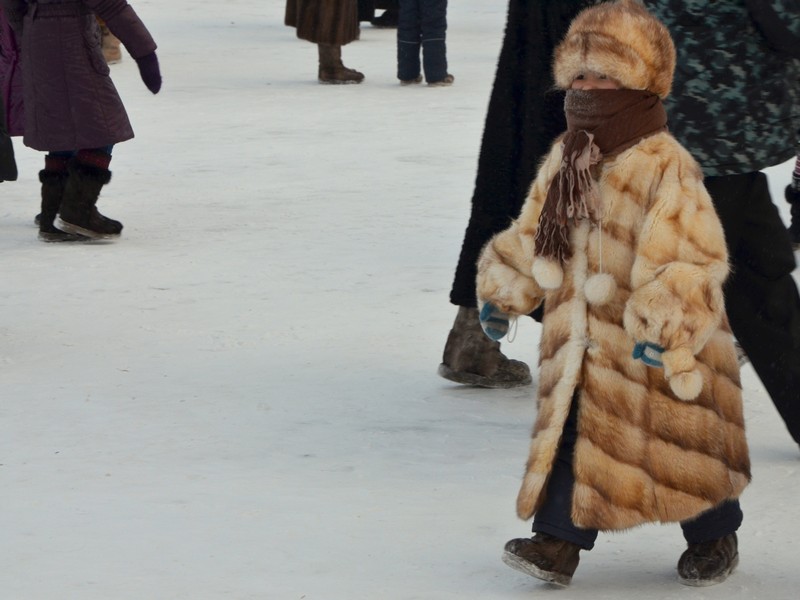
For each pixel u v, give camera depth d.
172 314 12.75
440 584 6.79
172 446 9.09
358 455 8.91
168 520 7.69
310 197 18.64
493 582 6.82
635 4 6.76
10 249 15.74
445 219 17.12
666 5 8.27
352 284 13.84
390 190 19.05
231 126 25.16
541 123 9.73
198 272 14.44
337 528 7.56
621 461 6.46
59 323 12.47
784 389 8.51
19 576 6.87
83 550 7.23
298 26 31.11
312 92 29.86
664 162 6.48
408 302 13.12
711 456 6.52
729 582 6.84
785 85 8.27
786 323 8.46
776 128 8.28
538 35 9.66
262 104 27.98
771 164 8.30
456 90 29.98
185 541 7.36
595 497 6.46
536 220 6.98
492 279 7.09
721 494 6.54
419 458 8.85
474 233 10.17
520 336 12.05
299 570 6.95
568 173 6.54
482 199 10.09
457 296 10.31
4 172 16.16
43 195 16.12
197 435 9.31
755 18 8.02
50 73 15.55
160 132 24.58
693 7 8.20
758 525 7.63
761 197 8.38
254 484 8.32
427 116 26.06
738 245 8.41
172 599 6.55
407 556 7.16
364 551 7.22
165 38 40.84
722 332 6.68
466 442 9.20
